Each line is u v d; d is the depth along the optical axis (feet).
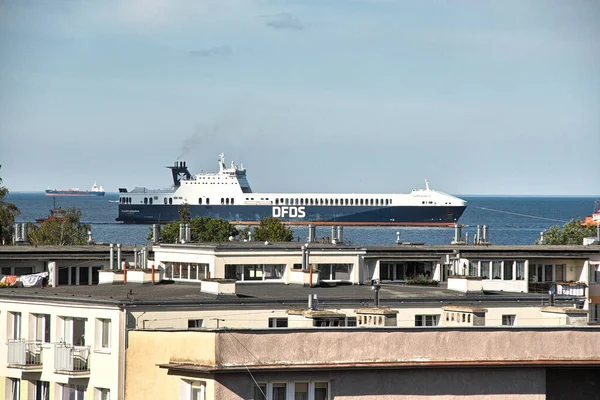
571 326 573.74
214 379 506.89
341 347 533.96
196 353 523.70
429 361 548.31
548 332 571.28
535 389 563.89
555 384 571.28
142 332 579.89
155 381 565.53
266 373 515.91
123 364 628.28
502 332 563.89
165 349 557.33
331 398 529.45
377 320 645.51
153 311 652.48
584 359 573.74
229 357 514.27
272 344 521.24
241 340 516.73
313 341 529.45
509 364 557.33
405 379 541.34
